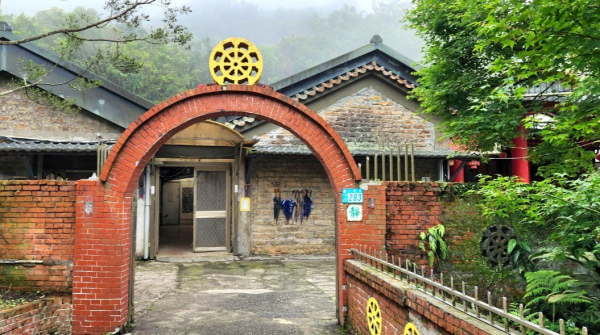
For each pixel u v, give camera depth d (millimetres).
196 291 8414
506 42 3982
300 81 12320
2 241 5797
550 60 4023
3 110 10867
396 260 6129
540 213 5430
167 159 12000
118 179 5828
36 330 5363
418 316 4090
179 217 20797
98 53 7582
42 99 10859
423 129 12680
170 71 40250
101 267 5727
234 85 6051
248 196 12391
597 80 4473
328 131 6168
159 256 12102
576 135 5645
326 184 12836
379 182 6254
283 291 8469
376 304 5109
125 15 6863
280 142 12164
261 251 12352
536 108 6715
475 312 3436
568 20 3381
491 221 6266
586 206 4516
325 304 7500
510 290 6145
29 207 5812
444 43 8141
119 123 11492
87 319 5691
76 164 10664
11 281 5773
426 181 6551
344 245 6184
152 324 6273
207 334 5875
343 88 12469
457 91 7758
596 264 5438
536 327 2643
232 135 10906
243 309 7137
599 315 5250
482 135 7199
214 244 12633
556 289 5270
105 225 5762
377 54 12742
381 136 12445
